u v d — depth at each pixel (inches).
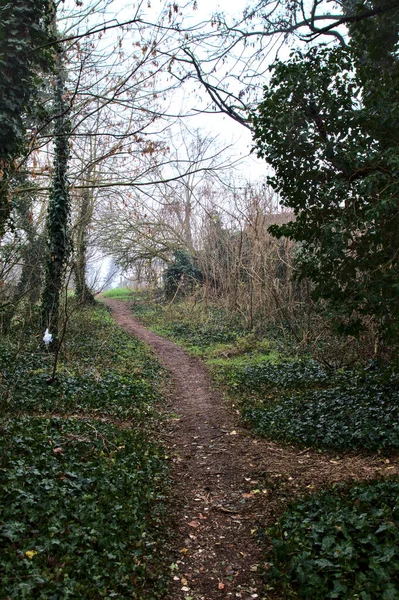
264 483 288.8
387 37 299.1
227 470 316.2
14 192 496.4
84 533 198.1
